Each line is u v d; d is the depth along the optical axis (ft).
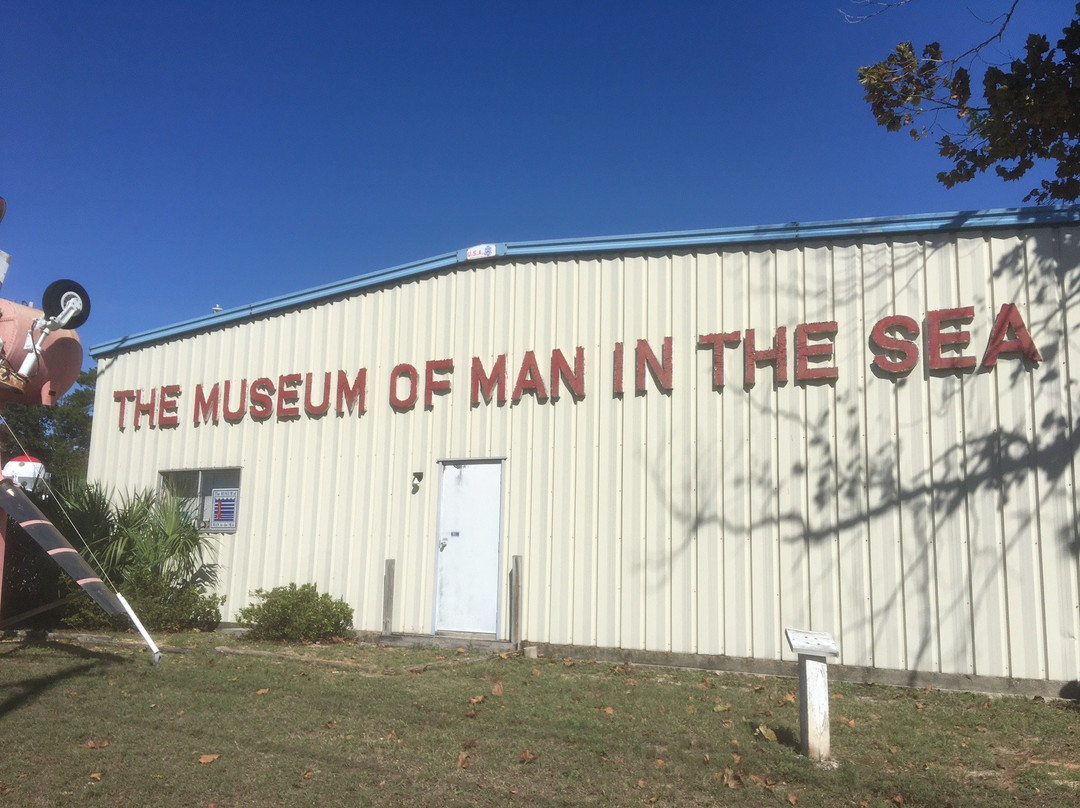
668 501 31.45
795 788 17.42
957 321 28.35
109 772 17.93
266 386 41.01
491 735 20.56
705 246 32.30
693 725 21.71
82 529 38.42
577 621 32.17
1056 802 16.63
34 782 17.31
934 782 17.63
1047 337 27.25
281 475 39.86
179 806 16.31
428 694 24.62
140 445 45.11
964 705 24.76
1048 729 21.88
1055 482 26.50
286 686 25.25
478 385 35.60
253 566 39.73
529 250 35.12
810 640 19.48
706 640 30.04
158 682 25.73
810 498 29.37
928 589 27.45
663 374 32.14
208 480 42.45
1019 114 24.94
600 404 33.17
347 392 38.73
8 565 37.65
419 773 18.02
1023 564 26.50
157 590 37.93
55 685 25.08
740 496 30.37
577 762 18.74
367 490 37.47
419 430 36.68
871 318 29.48
